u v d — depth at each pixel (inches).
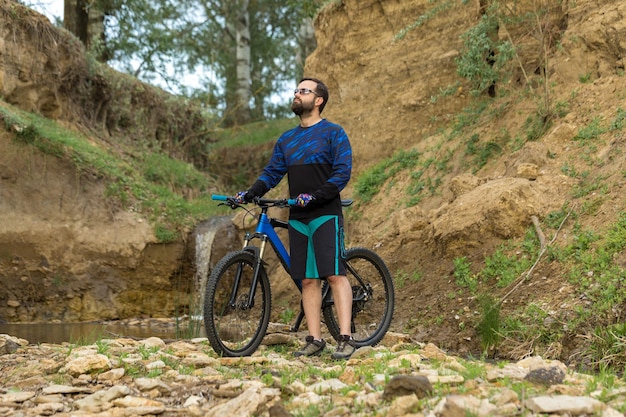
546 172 294.7
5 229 399.5
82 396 147.8
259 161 684.1
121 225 437.7
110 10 756.6
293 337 224.7
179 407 138.9
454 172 356.8
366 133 449.4
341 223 196.5
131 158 559.8
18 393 148.3
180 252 453.4
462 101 413.1
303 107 200.5
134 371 166.1
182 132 665.6
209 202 530.9
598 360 192.7
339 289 198.1
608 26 332.2
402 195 374.9
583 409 113.7
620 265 224.4
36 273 401.1
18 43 499.5
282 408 124.7
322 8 511.5
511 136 344.5
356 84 471.8
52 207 421.4
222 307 196.4
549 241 255.8
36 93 509.0
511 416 114.3
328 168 196.9
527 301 234.4
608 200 257.4
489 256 267.9
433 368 160.6
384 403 129.3
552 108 333.4
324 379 159.3
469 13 418.3
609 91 317.7
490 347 222.5
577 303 218.2
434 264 287.9
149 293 432.8
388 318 220.5
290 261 199.8
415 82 438.0
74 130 529.7
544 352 208.1
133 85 610.9
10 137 424.5
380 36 470.3
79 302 407.5
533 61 371.6
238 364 179.3
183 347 209.5
